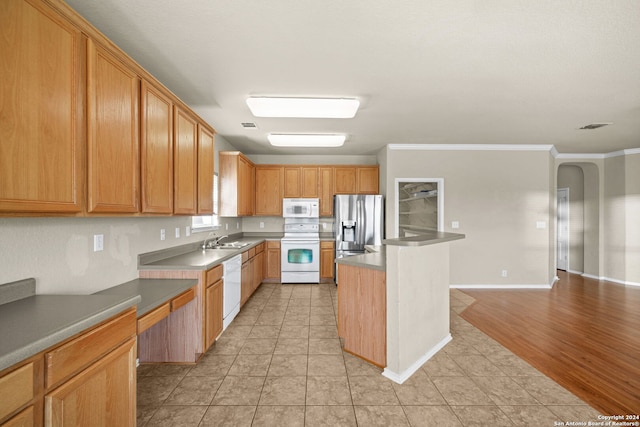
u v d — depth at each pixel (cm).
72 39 126
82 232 170
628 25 166
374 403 183
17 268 133
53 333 95
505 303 390
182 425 163
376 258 256
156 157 196
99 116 142
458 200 470
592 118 333
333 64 214
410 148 468
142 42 186
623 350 256
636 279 491
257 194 522
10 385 83
